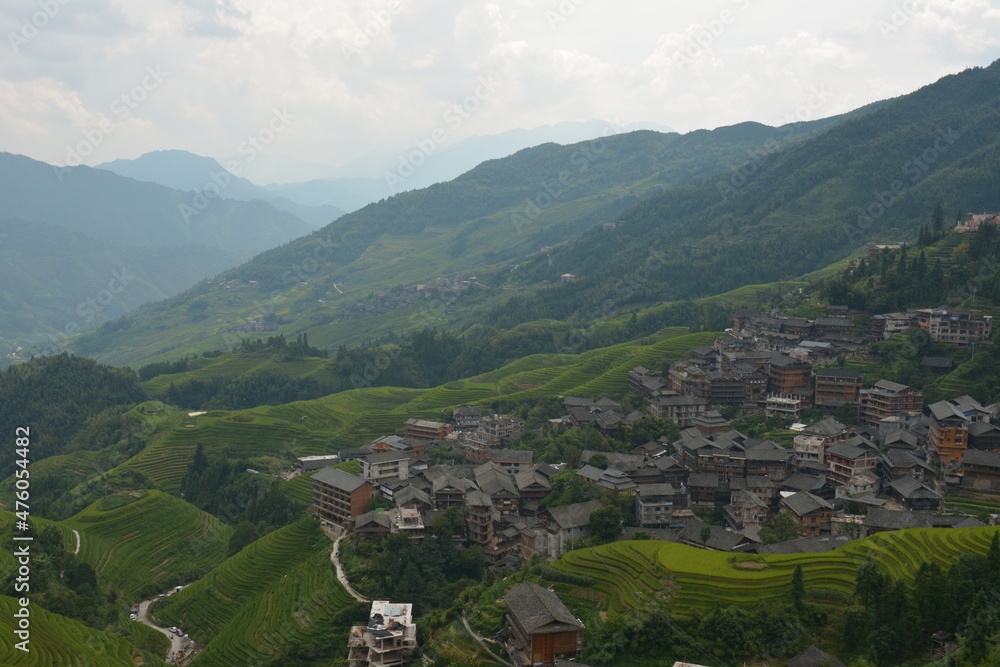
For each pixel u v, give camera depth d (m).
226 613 125.38
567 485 137.00
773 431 161.00
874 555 98.62
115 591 137.25
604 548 111.25
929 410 158.00
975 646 72.38
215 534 163.25
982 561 85.44
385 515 128.00
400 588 111.31
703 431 164.62
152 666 106.44
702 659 84.69
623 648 88.44
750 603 91.56
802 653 80.75
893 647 79.12
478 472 147.12
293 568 129.12
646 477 139.75
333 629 107.88
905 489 125.25
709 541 113.81
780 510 130.38
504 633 93.38
